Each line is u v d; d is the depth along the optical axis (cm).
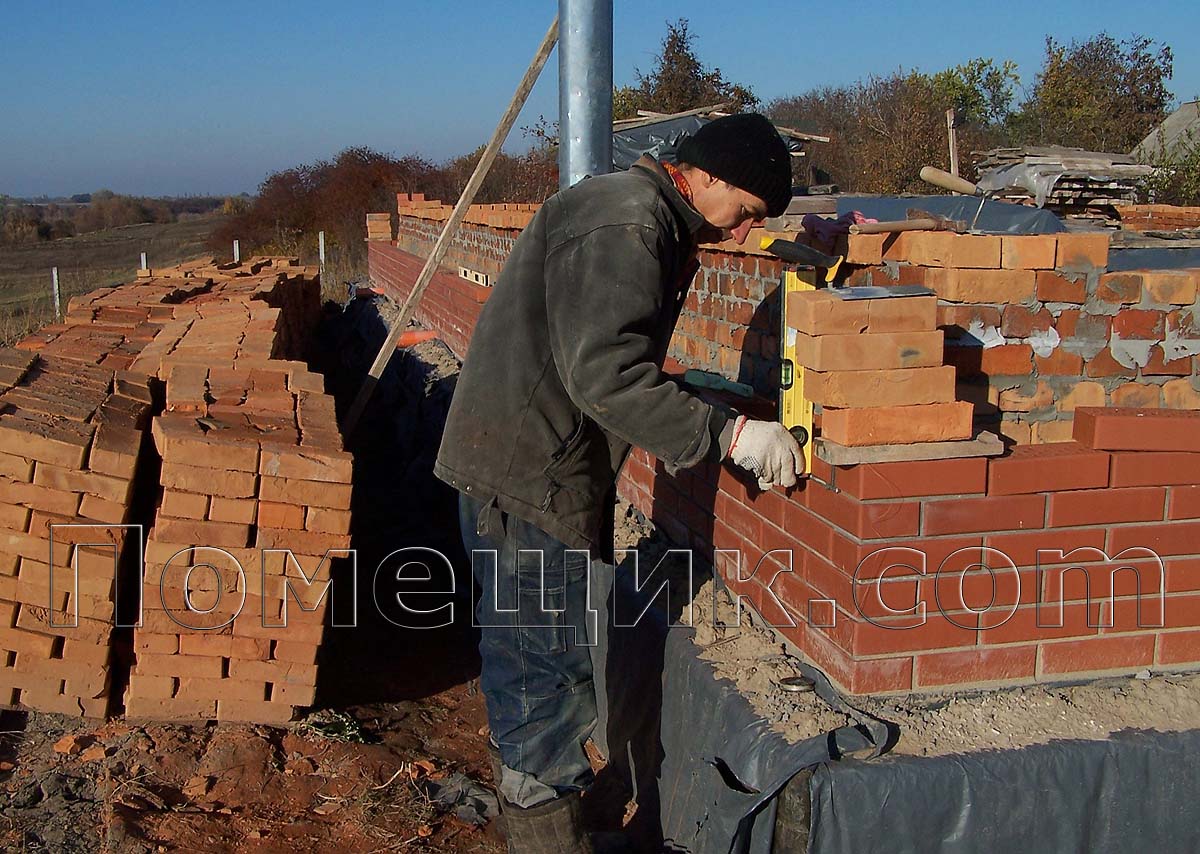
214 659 391
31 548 385
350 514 385
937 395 275
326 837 337
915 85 2769
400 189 3089
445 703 449
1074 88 2641
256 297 800
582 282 250
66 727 392
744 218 272
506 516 273
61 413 404
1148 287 316
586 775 289
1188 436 284
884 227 321
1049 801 258
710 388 406
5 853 313
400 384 1029
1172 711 278
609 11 408
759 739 268
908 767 252
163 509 377
